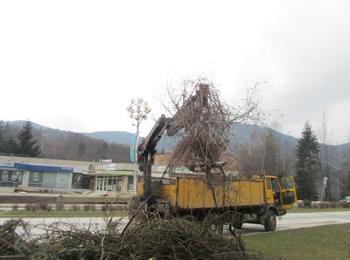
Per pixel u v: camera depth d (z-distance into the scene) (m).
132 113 44.81
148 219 8.72
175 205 13.96
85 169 73.81
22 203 34.69
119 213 13.97
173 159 11.30
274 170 56.97
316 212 38.69
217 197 11.76
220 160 10.67
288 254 11.55
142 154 14.72
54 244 7.46
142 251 7.50
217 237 8.75
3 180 64.06
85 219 19.38
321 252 12.14
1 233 7.59
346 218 30.44
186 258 7.86
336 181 76.94
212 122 10.59
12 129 111.81
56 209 27.06
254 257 9.93
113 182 64.69
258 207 18.84
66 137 137.00
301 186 74.56
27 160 73.81
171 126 11.99
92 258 7.30
